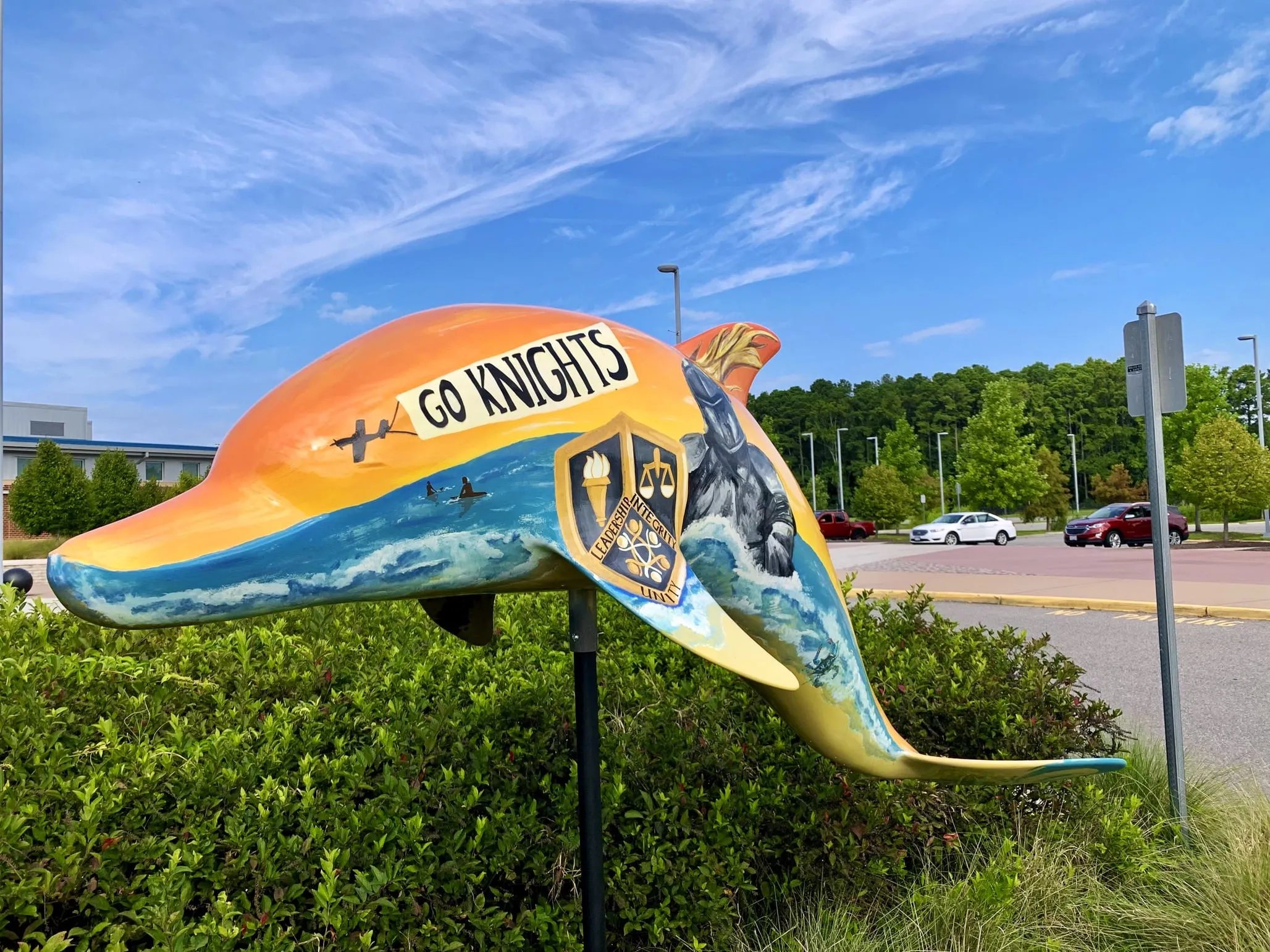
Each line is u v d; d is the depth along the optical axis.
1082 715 3.74
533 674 3.22
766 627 1.94
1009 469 42.41
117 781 1.92
